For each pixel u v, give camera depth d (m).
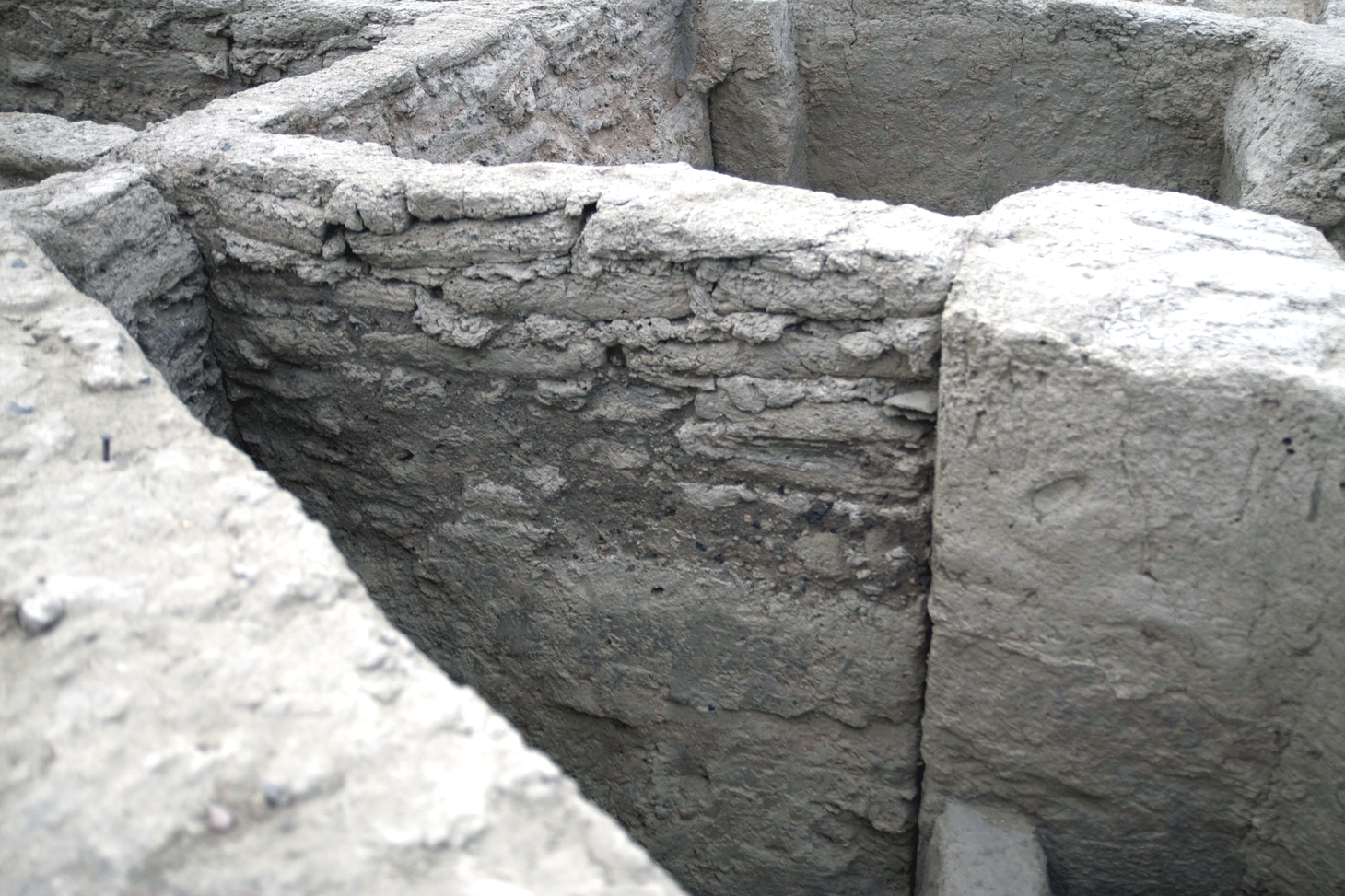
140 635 1.30
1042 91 4.39
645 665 2.64
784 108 4.60
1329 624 1.83
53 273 2.03
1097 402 1.80
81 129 2.77
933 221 2.07
